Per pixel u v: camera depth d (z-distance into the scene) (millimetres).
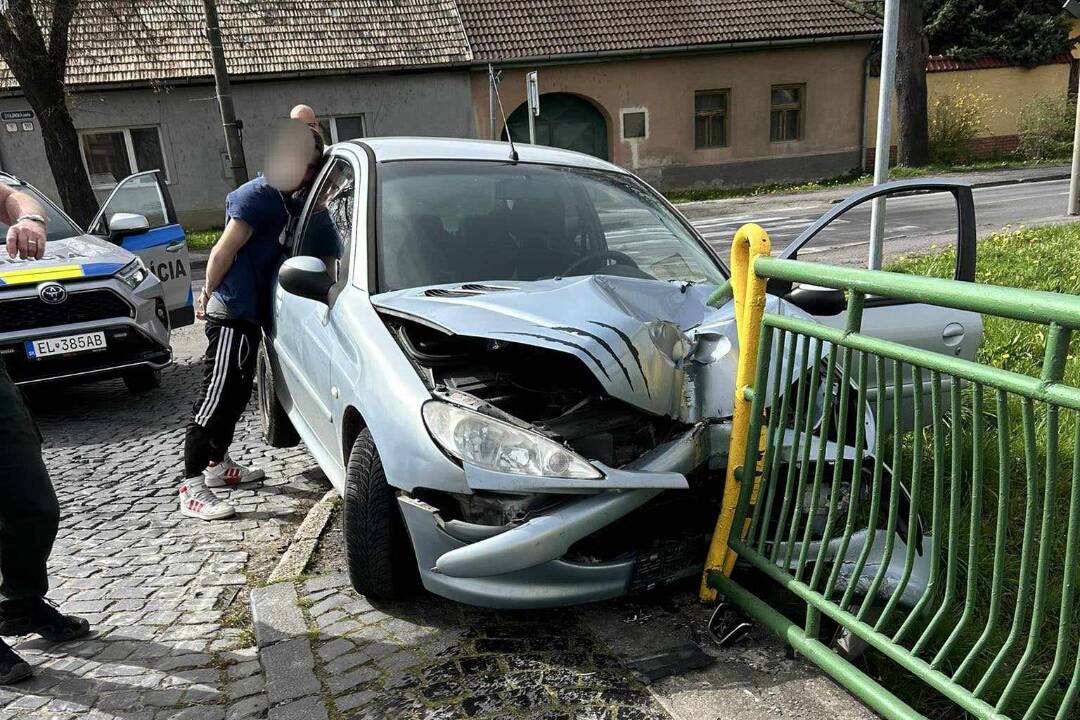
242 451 4773
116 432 5340
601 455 2436
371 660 2496
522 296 2650
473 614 2734
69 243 5859
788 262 2238
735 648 2475
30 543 2617
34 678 2586
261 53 18375
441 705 2258
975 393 1795
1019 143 22688
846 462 2594
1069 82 24328
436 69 19125
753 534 2547
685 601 2721
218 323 3771
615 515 2289
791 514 2629
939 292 1776
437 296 2809
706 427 2510
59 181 13688
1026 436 1674
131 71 17484
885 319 3131
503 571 2268
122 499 4133
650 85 20578
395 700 2295
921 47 20500
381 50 19000
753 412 2430
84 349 5355
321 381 3197
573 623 2637
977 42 23109
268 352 4273
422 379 2561
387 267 3105
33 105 13391
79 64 17250
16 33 12930
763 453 2531
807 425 2301
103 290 5418
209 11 13047
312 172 4043
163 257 6945
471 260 3207
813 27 21031
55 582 3236
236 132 13523
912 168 20562
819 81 21500
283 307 3816
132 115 17688
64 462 4762
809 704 2193
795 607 2635
